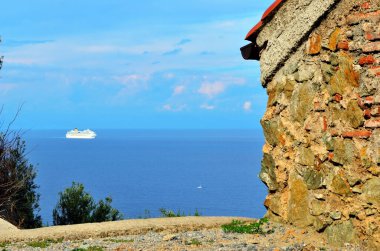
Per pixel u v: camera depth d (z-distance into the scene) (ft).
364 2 33.09
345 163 33.53
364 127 32.78
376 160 31.89
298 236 34.91
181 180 540.93
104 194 396.98
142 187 459.32
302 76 36.65
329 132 34.50
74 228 40.24
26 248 35.63
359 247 32.22
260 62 40.70
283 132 38.24
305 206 35.99
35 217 60.90
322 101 35.17
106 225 41.24
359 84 32.99
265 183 40.40
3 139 57.41
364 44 32.83
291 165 37.40
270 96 40.04
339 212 33.55
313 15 35.35
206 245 33.73
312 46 35.94
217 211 286.66
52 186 427.33
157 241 36.22
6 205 56.59
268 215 39.73
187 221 42.93
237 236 36.22
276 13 38.50
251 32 40.81
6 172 57.06
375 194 31.76
